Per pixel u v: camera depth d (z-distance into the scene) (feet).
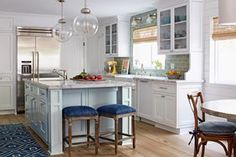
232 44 15.51
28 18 23.39
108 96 14.37
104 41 26.48
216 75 16.47
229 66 15.76
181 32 17.16
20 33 23.02
